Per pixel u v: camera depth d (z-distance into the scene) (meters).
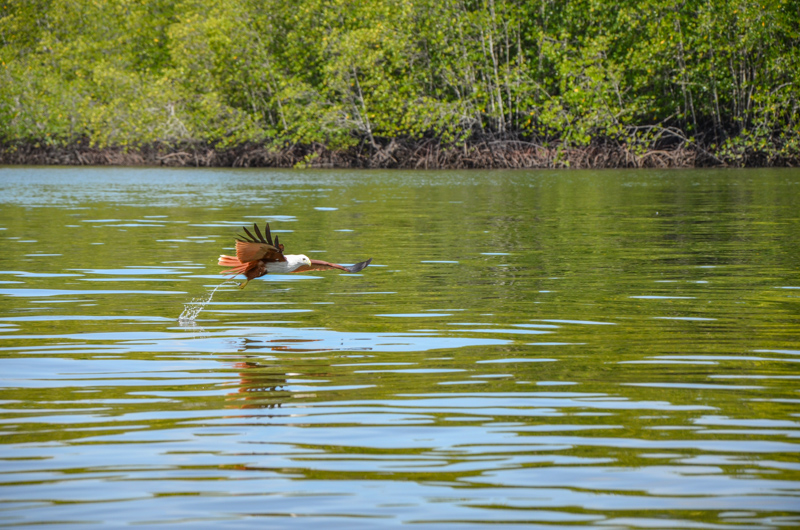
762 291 29.02
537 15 134.38
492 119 140.12
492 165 135.75
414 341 21.97
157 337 22.61
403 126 137.50
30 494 12.16
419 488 12.30
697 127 137.62
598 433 14.55
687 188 84.25
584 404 16.25
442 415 15.61
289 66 148.62
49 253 39.59
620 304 26.84
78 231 49.00
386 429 14.83
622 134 132.88
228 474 12.84
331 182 101.44
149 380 18.22
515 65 136.75
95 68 154.50
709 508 11.60
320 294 29.25
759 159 132.00
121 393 17.22
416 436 14.46
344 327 23.77
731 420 15.23
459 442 14.15
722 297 27.94
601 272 33.44
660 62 126.88
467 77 136.25
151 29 170.50
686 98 133.38
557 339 22.03
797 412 15.70
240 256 18.62
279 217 57.19
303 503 11.83
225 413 15.81
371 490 12.24
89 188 91.44
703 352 20.48
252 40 144.12
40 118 157.75
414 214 58.97
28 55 166.12
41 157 165.38
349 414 15.71
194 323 24.42
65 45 170.50
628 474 12.75
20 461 13.38
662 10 128.12
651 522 11.20
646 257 37.44
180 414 15.77
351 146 144.88
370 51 132.38
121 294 29.27
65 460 13.43
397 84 136.38
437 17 132.00
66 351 20.98
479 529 11.05
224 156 153.12
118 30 170.50
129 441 14.29
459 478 12.64
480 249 40.50
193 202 71.19
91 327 23.88
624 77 130.62
